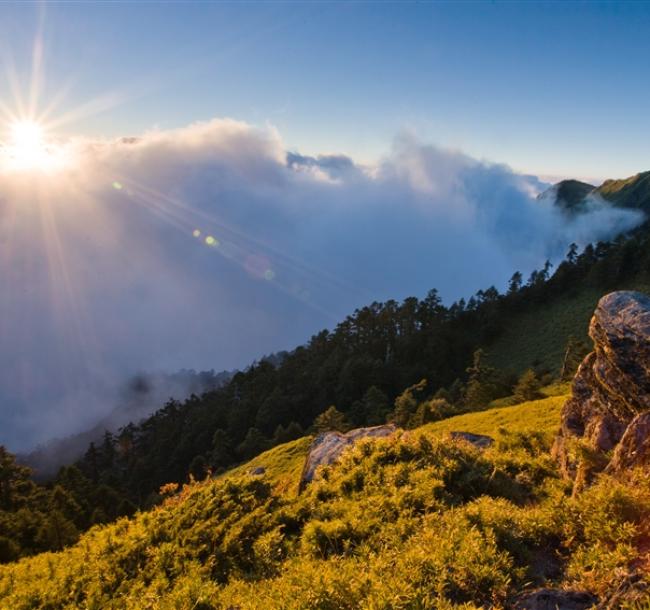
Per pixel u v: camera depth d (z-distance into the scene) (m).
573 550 7.95
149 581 11.05
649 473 8.81
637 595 5.45
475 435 22.69
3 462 69.31
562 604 6.14
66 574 12.20
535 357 116.00
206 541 11.88
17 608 11.22
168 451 128.12
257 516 12.52
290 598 7.54
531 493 13.31
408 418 75.19
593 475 11.45
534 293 148.62
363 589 7.29
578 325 123.06
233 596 9.04
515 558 8.02
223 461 97.62
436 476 12.91
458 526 8.91
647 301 13.60
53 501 61.78
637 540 7.24
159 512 14.77
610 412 13.75
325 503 13.05
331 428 73.94
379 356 143.62
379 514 11.07
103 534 14.72
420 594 6.71
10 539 36.88
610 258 139.50
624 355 12.80
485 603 6.69
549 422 33.03
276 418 115.75
